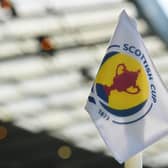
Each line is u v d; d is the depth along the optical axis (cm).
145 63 407
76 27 990
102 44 1034
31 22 959
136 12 952
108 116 409
